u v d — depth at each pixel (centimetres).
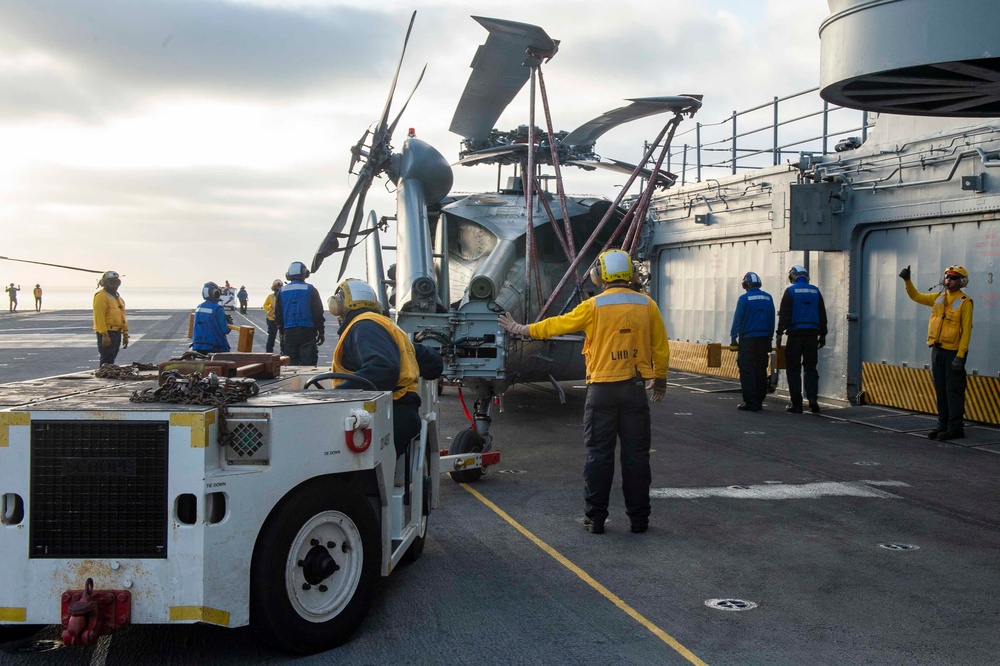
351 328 527
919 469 891
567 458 949
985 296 1138
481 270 1078
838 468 896
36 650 437
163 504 387
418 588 530
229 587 394
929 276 1223
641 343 644
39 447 387
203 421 387
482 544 626
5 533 387
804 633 459
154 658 427
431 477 631
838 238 1355
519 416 1255
